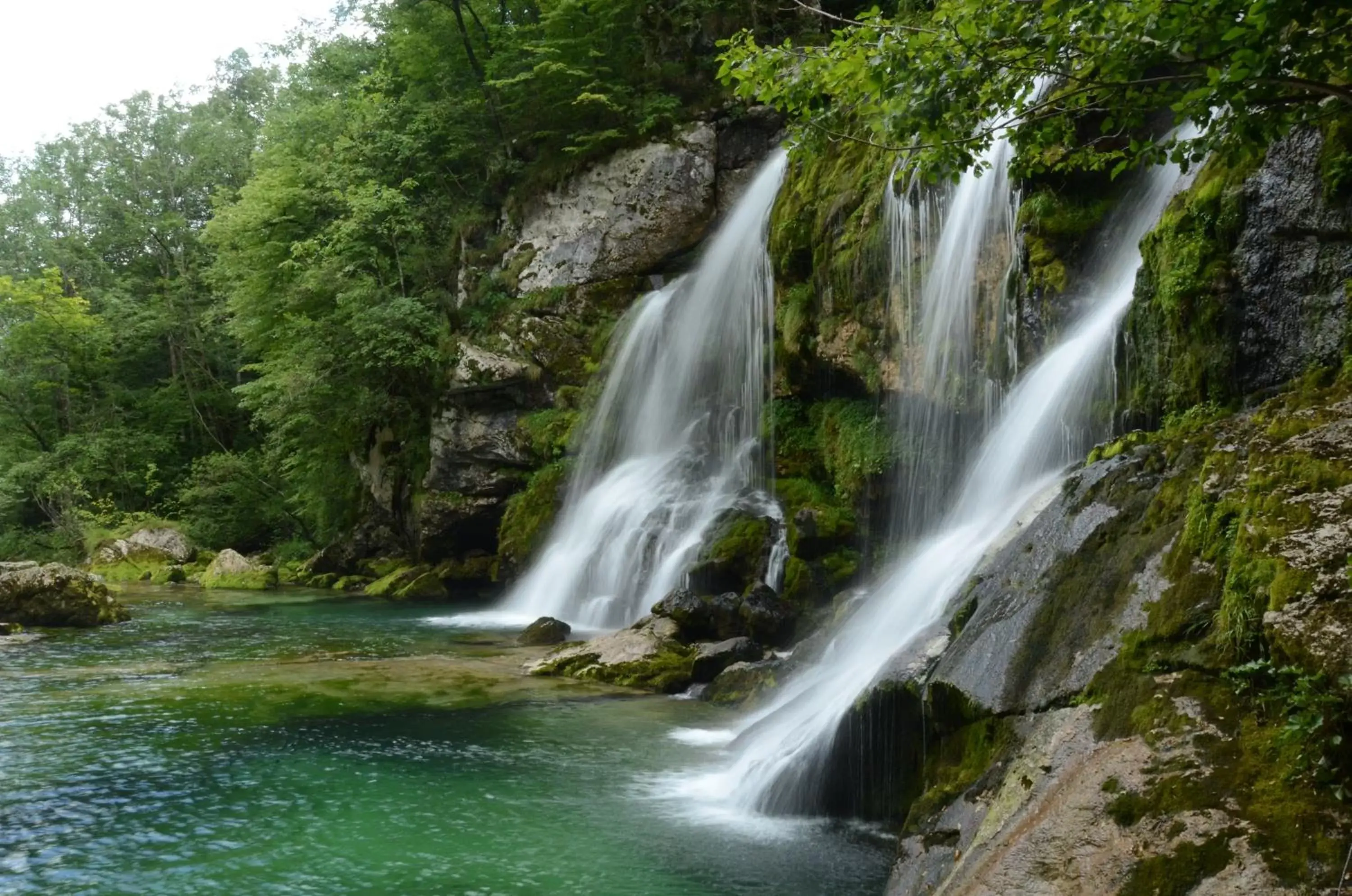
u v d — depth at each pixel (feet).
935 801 20.22
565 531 71.87
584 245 84.69
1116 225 40.73
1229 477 19.77
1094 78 19.04
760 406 64.49
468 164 101.35
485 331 85.66
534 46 88.02
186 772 29.73
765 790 26.55
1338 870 12.79
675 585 55.62
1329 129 25.41
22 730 34.76
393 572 92.12
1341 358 24.63
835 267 55.93
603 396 77.15
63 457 142.20
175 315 153.38
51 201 187.01
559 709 37.65
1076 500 23.80
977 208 46.60
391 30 107.86
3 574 65.41
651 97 85.87
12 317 153.28
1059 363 38.88
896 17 26.94
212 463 130.62
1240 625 16.58
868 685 24.95
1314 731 14.34
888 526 52.80
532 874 22.11
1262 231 26.66
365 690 41.22
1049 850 15.16
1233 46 16.79
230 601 81.71
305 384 90.99
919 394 50.14
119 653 52.49
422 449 91.66
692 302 72.95
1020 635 21.48
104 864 22.93
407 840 24.23
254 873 22.36
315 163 104.58
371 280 90.94
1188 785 14.94
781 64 21.34
